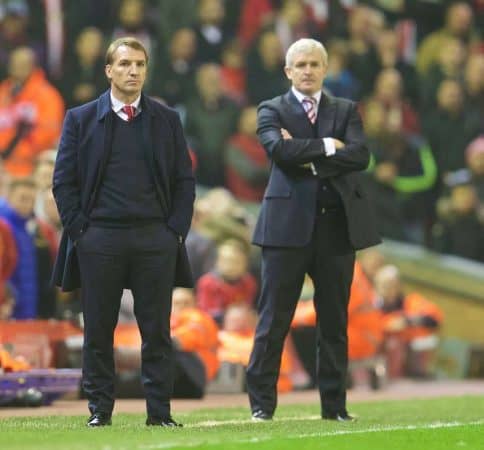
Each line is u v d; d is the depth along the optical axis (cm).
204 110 5544
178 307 4144
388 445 2184
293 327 4550
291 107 2791
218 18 5603
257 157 5644
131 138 2419
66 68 5147
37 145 5003
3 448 1972
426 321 5712
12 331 3588
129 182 2405
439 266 6091
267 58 5709
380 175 6009
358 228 2731
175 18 5494
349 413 3152
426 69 6188
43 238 3997
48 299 4009
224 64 5606
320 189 2745
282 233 2736
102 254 2398
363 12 6016
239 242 5103
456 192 6175
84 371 2455
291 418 2873
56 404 3516
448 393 4503
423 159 6119
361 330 4675
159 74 5453
